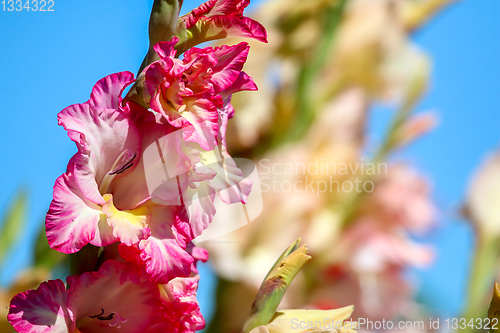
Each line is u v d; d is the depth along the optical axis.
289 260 0.63
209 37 0.59
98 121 0.57
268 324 0.62
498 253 0.85
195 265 0.62
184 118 0.56
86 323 0.59
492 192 0.88
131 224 0.56
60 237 0.55
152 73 0.56
